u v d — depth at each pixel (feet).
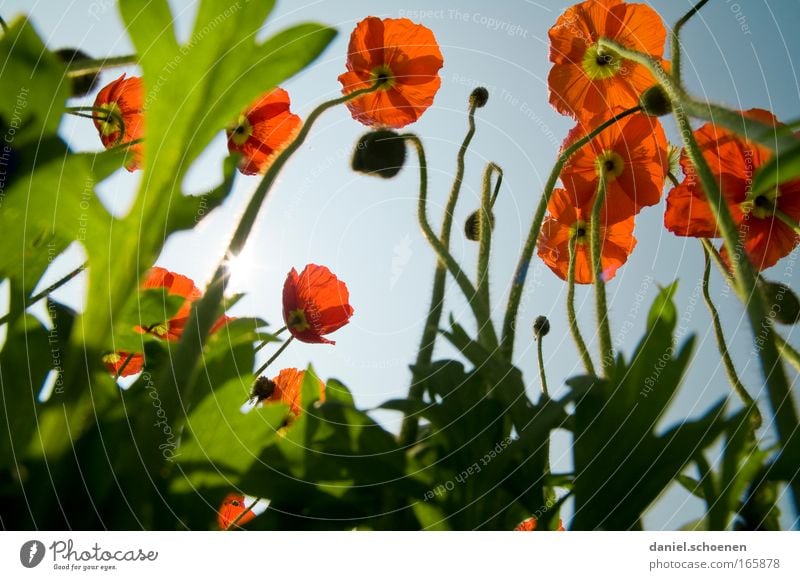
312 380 2.39
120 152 2.30
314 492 2.22
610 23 2.67
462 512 2.27
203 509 2.15
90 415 2.13
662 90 2.53
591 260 2.56
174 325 2.46
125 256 2.27
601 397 2.32
